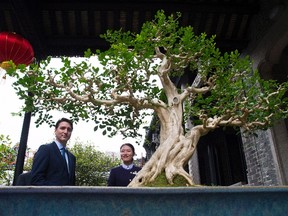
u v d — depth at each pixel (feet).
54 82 5.23
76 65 5.08
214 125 5.74
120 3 12.16
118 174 8.46
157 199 2.87
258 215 2.96
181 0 12.23
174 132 5.48
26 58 9.33
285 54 13.74
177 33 6.17
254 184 13.62
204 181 21.34
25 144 9.73
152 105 5.78
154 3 12.22
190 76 15.78
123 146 8.78
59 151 6.38
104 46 13.20
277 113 6.18
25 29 10.91
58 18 12.84
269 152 12.34
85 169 41.24
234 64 6.29
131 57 4.98
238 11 12.78
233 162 20.31
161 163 5.09
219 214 2.91
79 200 2.79
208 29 13.69
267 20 12.50
